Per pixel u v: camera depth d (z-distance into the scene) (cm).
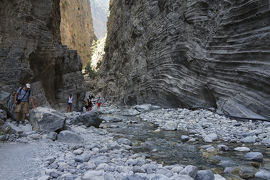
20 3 1323
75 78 2264
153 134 925
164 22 2080
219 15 1336
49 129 757
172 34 1869
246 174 422
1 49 1181
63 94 2023
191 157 571
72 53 2247
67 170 421
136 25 2870
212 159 546
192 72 1577
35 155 510
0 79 1146
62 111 1889
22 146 591
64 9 7006
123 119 1495
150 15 2508
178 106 1777
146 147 692
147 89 2317
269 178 410
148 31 2498
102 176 378
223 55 1261
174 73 1802
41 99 1443
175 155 593
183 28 1703
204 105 1466
